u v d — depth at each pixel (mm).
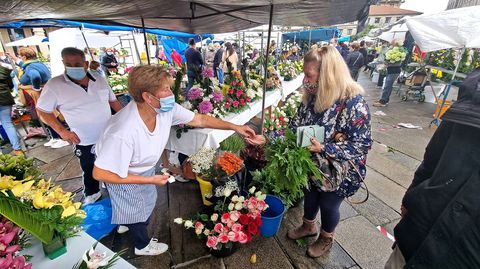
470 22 3908
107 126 1375
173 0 1915
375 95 7727
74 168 3418
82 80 2273
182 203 2578
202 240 2080
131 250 2020
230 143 2719
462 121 749
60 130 2281
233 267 1857
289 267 1850
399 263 1060
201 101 2791
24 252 1077
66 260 1053
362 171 1507
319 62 1352
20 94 4570
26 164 1317
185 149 2629
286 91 5086
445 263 799
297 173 1429
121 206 1623
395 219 2338
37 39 7613
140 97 1273
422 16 4391
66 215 1071
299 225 2260
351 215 2379
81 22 3539
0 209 799
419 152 3781
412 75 6945
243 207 1932
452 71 5262
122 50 9688
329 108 1395
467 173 753
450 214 775
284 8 2271
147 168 1583
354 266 1843
